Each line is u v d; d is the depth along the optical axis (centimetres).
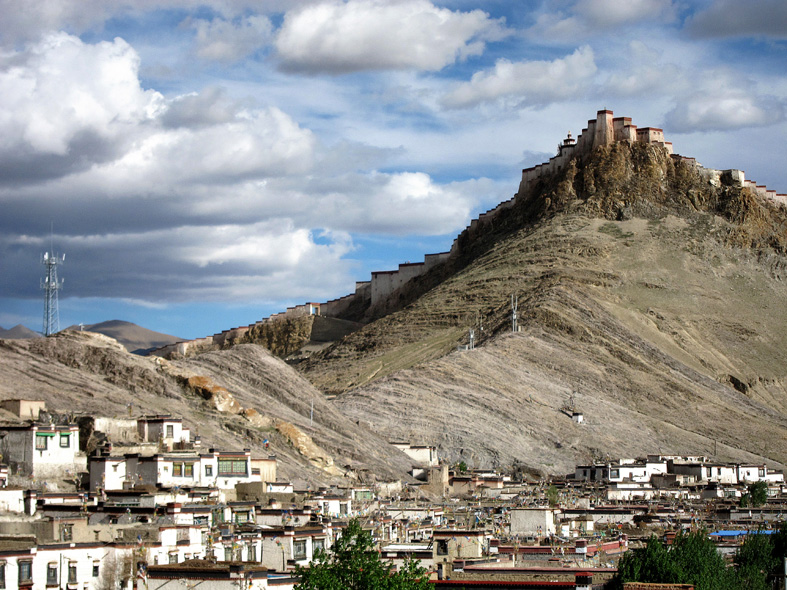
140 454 10656
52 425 10456
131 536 6912
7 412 12662
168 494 8494
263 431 16375
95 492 8912
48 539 6781
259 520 8362
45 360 16588
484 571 6962
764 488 16738
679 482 18700
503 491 16462
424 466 19800
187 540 6950
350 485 15112
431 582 6425
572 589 6306
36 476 9931
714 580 7088
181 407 16312
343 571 5822
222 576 5628
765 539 8562
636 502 14462
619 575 6912
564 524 9831
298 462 15675
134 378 16600
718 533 10069
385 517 10075
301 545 7300
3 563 6162
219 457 11088
